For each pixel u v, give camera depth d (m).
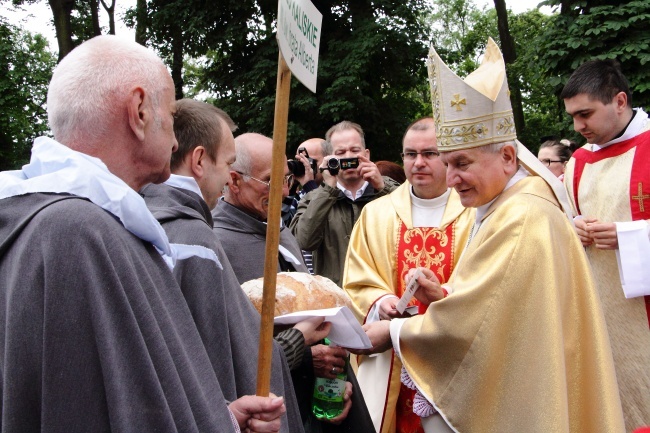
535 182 2.44
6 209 1.36
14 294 1.27
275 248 1.73
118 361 1.25
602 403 2.23
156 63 1.58
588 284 2.33
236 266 2.65
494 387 2.28
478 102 2.40
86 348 1.24
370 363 3.13
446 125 2.45
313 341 2.11
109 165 1.50
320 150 5.02
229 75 16.50
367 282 3.20
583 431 2.26
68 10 15.72
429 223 3.27
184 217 1.97
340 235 3.85
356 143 3.99
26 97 18.98
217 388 1.47
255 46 16.27
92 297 1.25
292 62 1.67
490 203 2.50
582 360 2.29
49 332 1.23
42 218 1.30
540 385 2.18
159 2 17.03
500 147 2.44
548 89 10.01
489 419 2.28
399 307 2.72
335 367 2.29
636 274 3.33
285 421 1.87
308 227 3.83
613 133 3.71
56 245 1.27
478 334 2.30
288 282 2.22
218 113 2.30
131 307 1.30
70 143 1.50
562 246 2.33
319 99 14.84
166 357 1.32
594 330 2.29
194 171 2.21
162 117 1.56
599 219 3.72
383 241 3.28
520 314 2.25
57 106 1.51
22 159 19.80
